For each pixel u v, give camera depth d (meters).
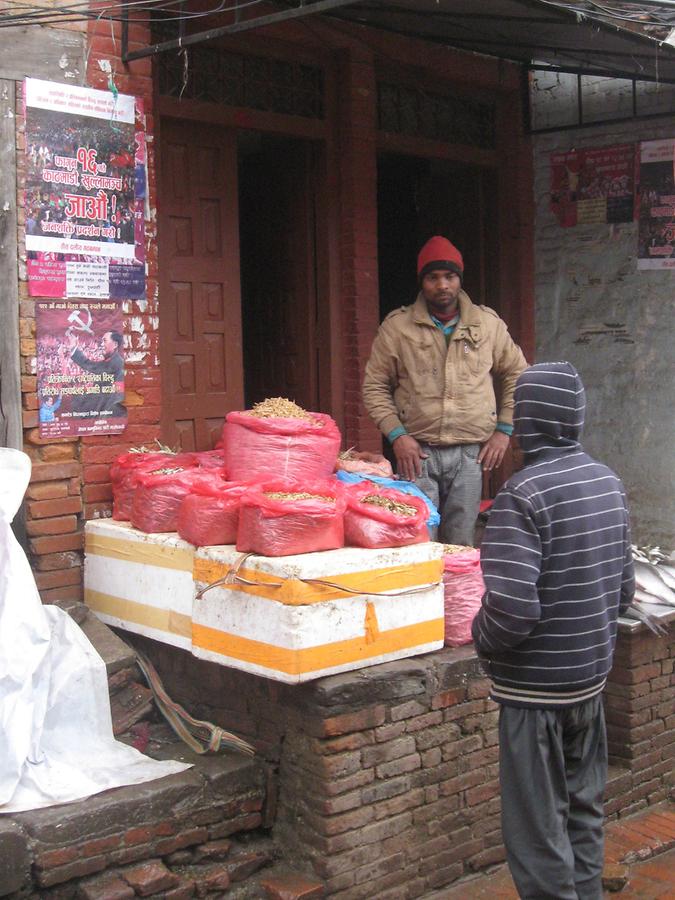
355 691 4.12
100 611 4.96
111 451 5.18
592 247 7.91
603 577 3.62
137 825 3.96
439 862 4.46
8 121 4.76
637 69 7.20
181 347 6.27
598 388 7.98
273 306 7.41
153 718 4.75
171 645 4.67
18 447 4.85
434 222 8.57
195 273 6.32
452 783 4.50
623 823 5.24
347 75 6.90
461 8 5.98
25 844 3.70
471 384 5.84
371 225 7.10
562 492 3.53
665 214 7.55
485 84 7.73
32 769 3.96
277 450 4.67
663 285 7.60
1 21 4.61
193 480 4.69
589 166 7.87
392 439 5.86
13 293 4.81
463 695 4.51
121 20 4.84
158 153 6.09
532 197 8.16
